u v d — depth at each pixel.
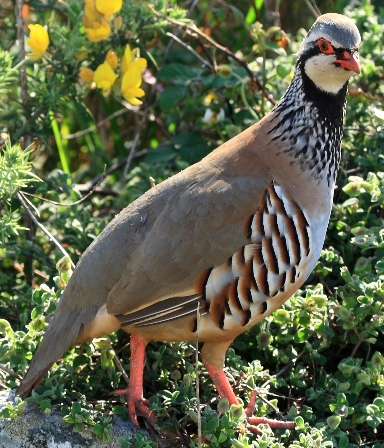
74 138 15.40
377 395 9.01
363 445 8.80
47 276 10.69
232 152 8.88
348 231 10.22
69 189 11.29
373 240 9.24
